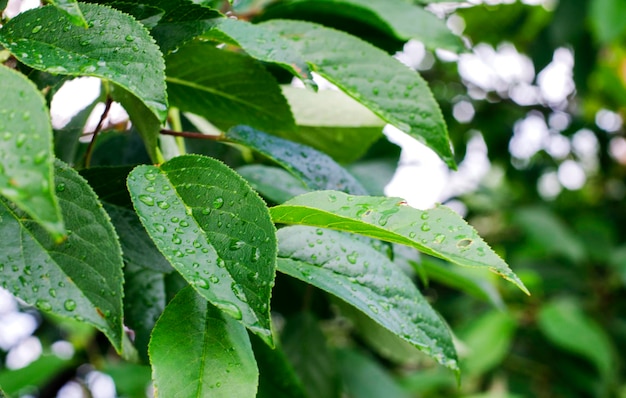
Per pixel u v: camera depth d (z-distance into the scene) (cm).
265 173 63
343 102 67
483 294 71
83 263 48
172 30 53
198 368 49
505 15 126
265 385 60
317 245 55
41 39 49
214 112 62
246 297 47
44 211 43
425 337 54
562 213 166
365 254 56
